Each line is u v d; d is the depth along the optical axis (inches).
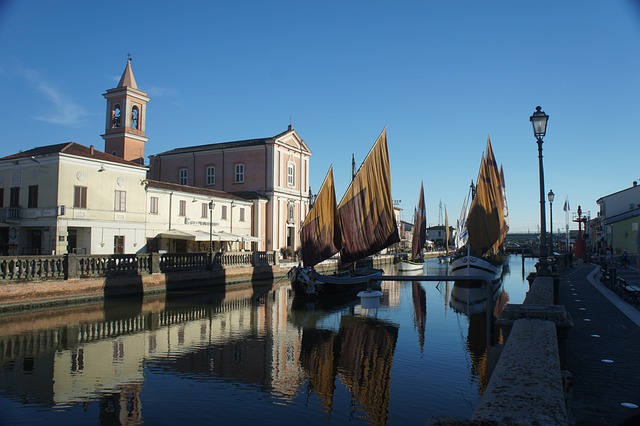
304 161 3009.4
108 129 2714.1
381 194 1451.8
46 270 1170.0
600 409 347.3
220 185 2783.0
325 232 1533.0
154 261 1504.7
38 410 507.2
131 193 1862.7
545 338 280.5
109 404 526.3
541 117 773.3
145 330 927.7
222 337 876.0
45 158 1642.5
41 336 861.8
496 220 2116.1
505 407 165.3
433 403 536.1
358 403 535.5
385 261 3882.9
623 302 868.0
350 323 1043.3
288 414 500.7
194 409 513.3
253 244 2573.8
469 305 1366.9
